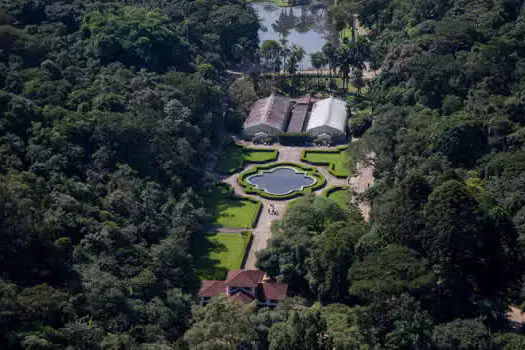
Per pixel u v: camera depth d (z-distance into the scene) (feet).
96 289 652.07
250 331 629.10
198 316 649.61
